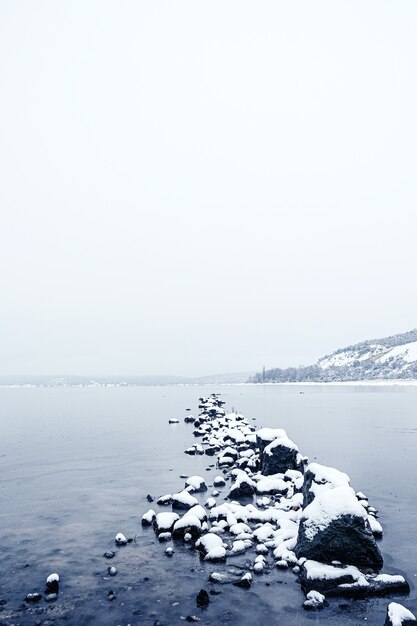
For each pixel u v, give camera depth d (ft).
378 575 37.96
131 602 35.12
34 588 37.50
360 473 77.61
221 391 544.21
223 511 54.60
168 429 147.54
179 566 41.45
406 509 57.67
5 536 49.67
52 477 77.92
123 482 73.97
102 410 237.25
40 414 211.20
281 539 46.37
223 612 33.60
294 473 73.05
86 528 52.01
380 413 194.80
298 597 35.70
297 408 229.45
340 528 40.68
